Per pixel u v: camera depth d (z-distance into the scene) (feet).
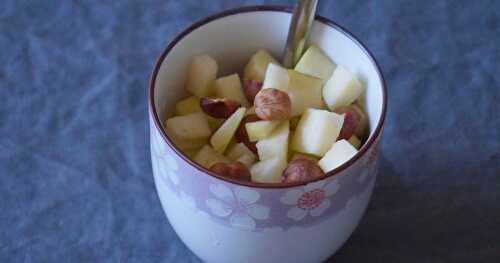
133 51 1.48
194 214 1.04
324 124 1.06
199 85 1.15
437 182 1.31
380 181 1.30
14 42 1.48
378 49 1.48
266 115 1.05
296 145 1.08
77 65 1.45
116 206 1.28
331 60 1.16
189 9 1.54
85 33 1.50
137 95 1.42
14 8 1.52
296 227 1.02
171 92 1.14
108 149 1.34
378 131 1.00
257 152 1.10
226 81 1.16
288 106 1.06
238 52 1.20
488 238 1.24
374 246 1.23
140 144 1.35
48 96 1.41
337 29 1.12
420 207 1.27
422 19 1.52
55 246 1.23
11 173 1.31
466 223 1.26
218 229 1.04
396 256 1.22
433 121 1.39
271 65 1.11
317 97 1.13
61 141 1.35
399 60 1.47
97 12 1.53
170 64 1.11
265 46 1.20
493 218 1.27
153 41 1.50
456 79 1.44
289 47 1.16
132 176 1.31
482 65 1.46
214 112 1.11
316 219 1.02
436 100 1.41
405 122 1.38
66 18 1.52
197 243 1.10
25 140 1.35
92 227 1.26
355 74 1.13
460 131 1.37
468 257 1.22
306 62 1.15
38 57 1.46
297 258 1.09
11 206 1.28
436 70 1.45
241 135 1.11
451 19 1.52
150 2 1.54
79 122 1.38
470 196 1.29
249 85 1.15
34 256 1.22
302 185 0.96
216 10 1.54
